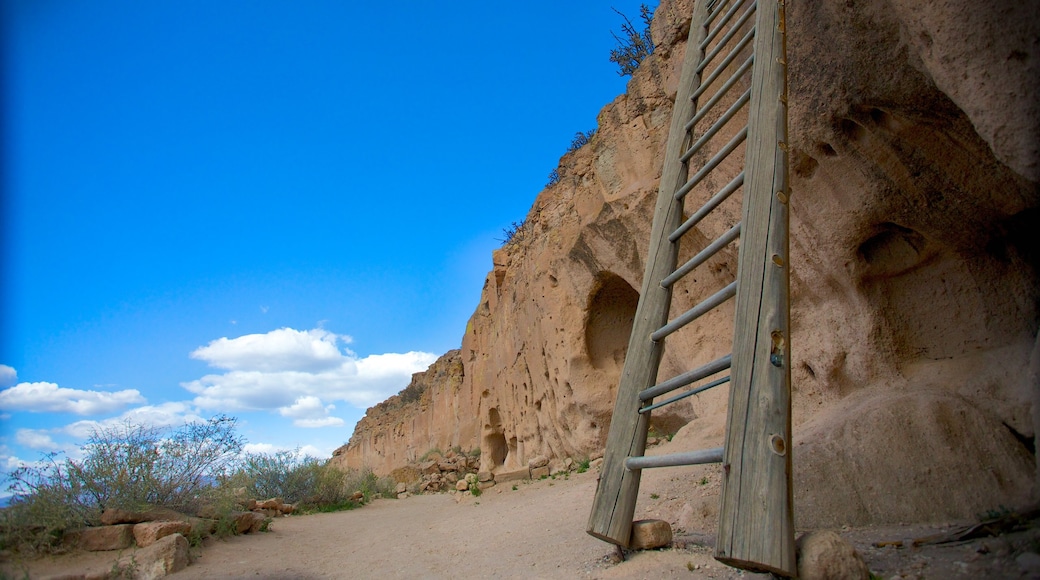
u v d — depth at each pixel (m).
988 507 3.93
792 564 2.94
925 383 5.12
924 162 4.91
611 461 4.27
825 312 6.12
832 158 5.42
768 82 4.15
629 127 10.39
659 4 9.41
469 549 6.21
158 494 7.00
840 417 5.01
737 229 3.82
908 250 5.55
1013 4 3.20
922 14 3.61
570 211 13.01
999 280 5.09
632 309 13.25
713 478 6.18
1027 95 3.21
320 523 10.15
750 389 3.26
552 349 14.12
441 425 29.70
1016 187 4.57
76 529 5.86
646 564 3.93
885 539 3.71
